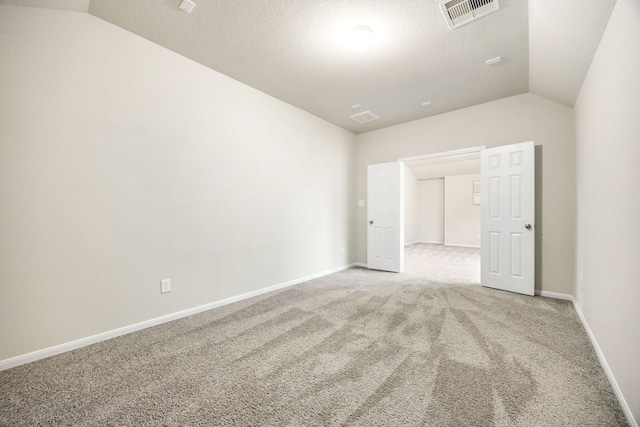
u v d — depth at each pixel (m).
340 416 1.35
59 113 1.94
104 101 2.15
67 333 1.99
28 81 1.82
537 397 1.48
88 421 1.33
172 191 2.56
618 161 1.54
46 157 1.89
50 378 1.67
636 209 1.30
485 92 3.37
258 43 2.42
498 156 3.51
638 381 1.23
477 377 1.66
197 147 2.75
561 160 3.18
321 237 4.35
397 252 4.56
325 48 2.48
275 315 2.69
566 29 1.90
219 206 2.95
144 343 2.12
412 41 2.35
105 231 2.16
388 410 1.39
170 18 2.11
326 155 4.43
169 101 2.53
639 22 1.25
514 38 2.29
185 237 2.66
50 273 1.92
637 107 1.28
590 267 2.20
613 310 1.60
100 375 1.70
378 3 1.92
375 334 2.26
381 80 3.08
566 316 2.62
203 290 2.80
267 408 1.41
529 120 3.37
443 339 2.15
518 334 2.24
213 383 1.62
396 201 4.57
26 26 1.82
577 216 2.80
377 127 4.75
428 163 7.48
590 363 1.81
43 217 1.89
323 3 1.93
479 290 3.50
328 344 2.09
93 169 2.10
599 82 1.92
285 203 3.72
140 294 2.36
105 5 1.98
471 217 7.94
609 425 1.29
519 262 3.34
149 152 2.40
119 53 2.22
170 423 1.31
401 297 3.23
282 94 3.46
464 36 2.28
